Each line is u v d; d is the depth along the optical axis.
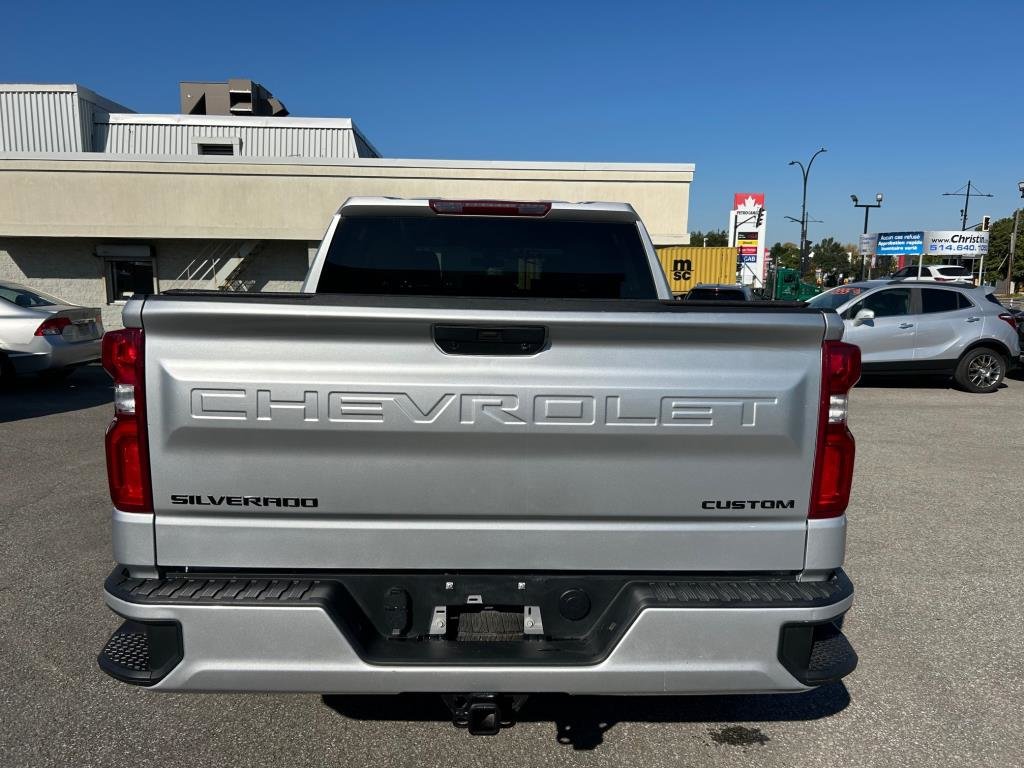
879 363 12.35
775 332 2.33
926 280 12.59
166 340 2.27
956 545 5.29
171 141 20.83
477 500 2.35
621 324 2.28
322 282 3.72
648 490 2.36
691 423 2.32
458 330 2.29
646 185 18.80
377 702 3.26
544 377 2.31
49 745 2.92
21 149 20.38
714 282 29.14
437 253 3.76
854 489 6.72
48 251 18.94
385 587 2.41
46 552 4.92
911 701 3.32
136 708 3.18
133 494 2.32
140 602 2.26
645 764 2.86
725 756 2.91
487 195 18.69
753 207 53.41
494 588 2.42
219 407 2.26
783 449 2.36
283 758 2.86
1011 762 2.89
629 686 2.33
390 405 2.28
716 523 2.40
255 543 2.34
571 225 3.76
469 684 2.31
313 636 2.27
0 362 10.76
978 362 12.30
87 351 11.48
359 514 2.35
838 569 2.52
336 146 20.98
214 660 2.28
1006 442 8.68
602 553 2.39
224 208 18.39
